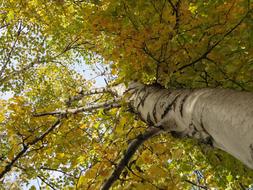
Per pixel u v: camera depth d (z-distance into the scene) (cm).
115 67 286
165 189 263
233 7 241
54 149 411
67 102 494
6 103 441
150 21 273
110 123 405
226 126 161
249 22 257
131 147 266
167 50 269
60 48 753
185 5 247
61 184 473
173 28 259
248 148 142
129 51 262
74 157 352
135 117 329
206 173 405
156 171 266
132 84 333
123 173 284
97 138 373
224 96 184
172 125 255
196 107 203
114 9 281
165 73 283
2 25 744
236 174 345
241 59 271
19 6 632
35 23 764
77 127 384
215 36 265
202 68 284
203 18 253
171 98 249
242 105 157
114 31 270
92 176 265
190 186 455
